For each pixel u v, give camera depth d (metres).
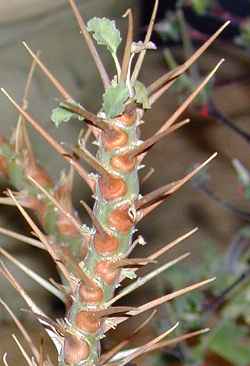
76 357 0.22
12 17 0.55
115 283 0.21
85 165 0.55
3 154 0.31
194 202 1.02
